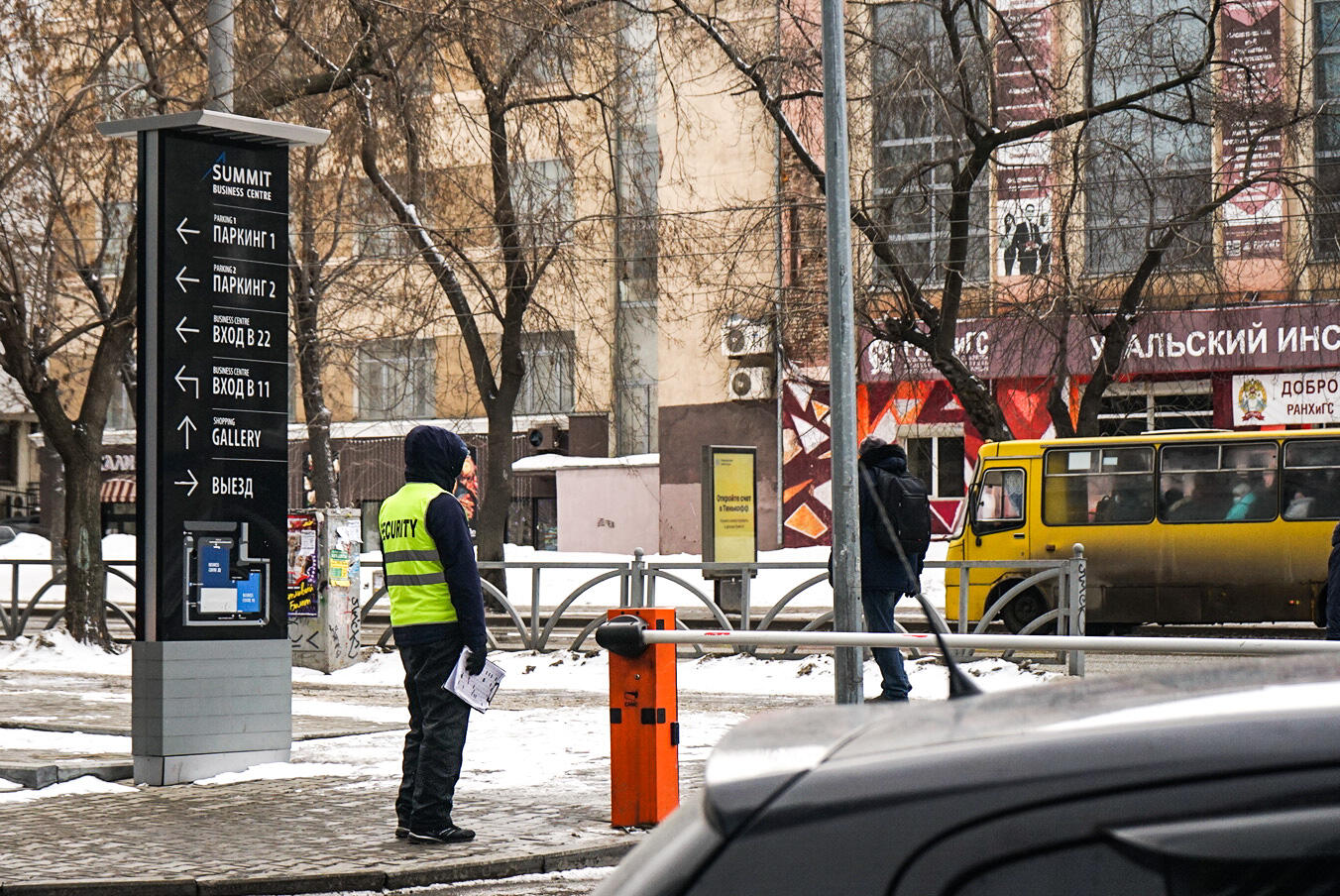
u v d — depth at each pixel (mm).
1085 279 45469
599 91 44031
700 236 49906
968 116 40719
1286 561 40312
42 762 18266
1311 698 3055
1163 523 41156
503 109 43375
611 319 54219
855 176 47125
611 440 73812
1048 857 2793
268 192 19203
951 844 2844
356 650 34281
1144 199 44875
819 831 2926
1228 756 2801
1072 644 12766
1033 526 41875
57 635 36625
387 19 36938
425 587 14266
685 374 70312
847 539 18000
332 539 33656
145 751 18125
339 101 38531
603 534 73000
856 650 17953
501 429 45250
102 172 37812
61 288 40094
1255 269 57594
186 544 18375
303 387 49094
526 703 27328
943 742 3104
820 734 3406
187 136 18641
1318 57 55219
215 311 18734
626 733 14977
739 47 43438
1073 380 61594
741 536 37406
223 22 20656
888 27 49625
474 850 13961
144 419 18422
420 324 48344
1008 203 54094
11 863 13602
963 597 31641
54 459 82688
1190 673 3828
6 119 35656
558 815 15750
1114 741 2906
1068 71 42969
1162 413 60969
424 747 14305
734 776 3094
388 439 75688
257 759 18844
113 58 37438
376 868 13180
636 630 14617
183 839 14680
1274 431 40656
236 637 18719
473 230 46125
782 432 68188
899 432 65438
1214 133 48094
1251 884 2676
